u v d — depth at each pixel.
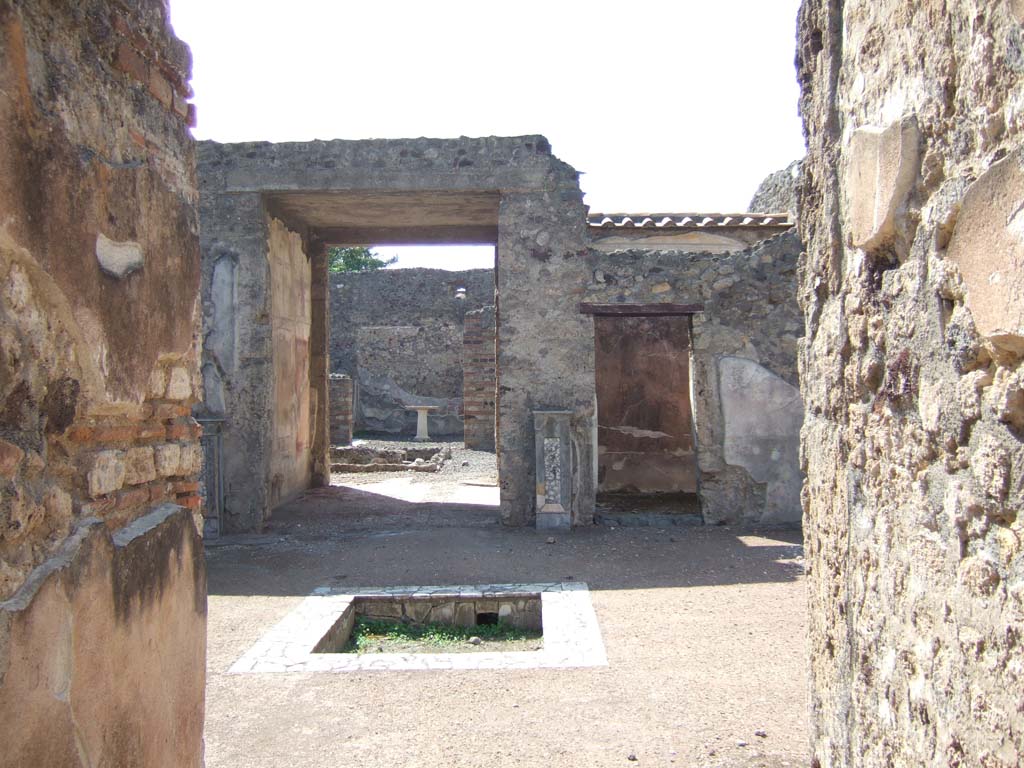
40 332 1.97
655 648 5.22
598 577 7.07
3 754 1.73
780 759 3.70
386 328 23.34
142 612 2.45
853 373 2.70
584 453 9.40
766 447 9.48
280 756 3.83
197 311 3.04
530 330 9.43
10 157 1.82
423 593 6.55
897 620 2.34
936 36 2.01
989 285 1.75
